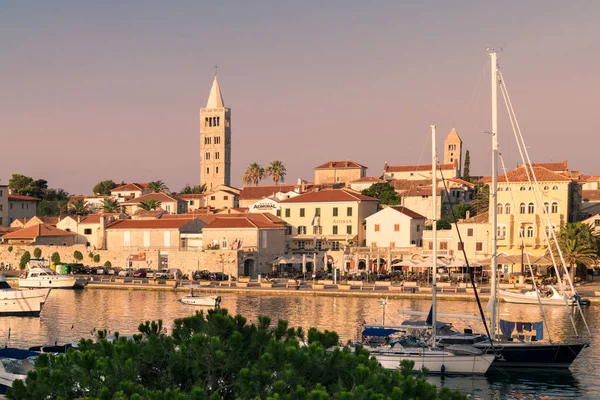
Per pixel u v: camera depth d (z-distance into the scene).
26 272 152.12
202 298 109.62
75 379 28.00
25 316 98.19
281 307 107.31
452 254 151.00
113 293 128.25
